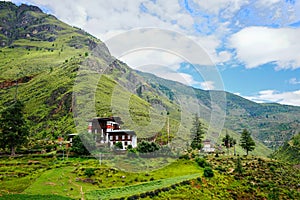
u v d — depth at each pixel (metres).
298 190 46.81
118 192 29.72
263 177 49.03
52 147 58.25
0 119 58.25
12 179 36.91
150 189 30.22
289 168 57.62
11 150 58.16
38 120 90.19
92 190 30.64
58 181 34.41
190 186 33.72
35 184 33.88
